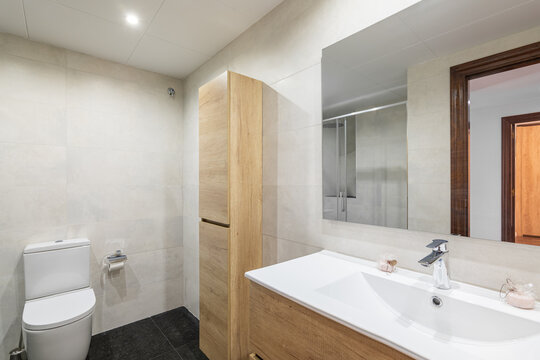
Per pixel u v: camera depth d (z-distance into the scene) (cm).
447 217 98
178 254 278
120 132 245
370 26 119
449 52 97
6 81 195
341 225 133
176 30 192
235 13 173
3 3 161
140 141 256
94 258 231
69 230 219
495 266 88
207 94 179
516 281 84
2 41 194
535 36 79
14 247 197
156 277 264
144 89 258
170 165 274
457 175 95
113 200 241
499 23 86
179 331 234
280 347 93
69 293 201
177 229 278
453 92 96
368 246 123
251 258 170
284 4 161
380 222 117
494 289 89
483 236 90
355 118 125
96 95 233
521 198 82
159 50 221
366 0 121
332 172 135
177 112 279
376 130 118
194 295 259
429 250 104
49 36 200
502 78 85
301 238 152
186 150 276
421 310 91
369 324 68
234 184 162
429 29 102
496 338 75
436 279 92
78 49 220
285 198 161
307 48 147
